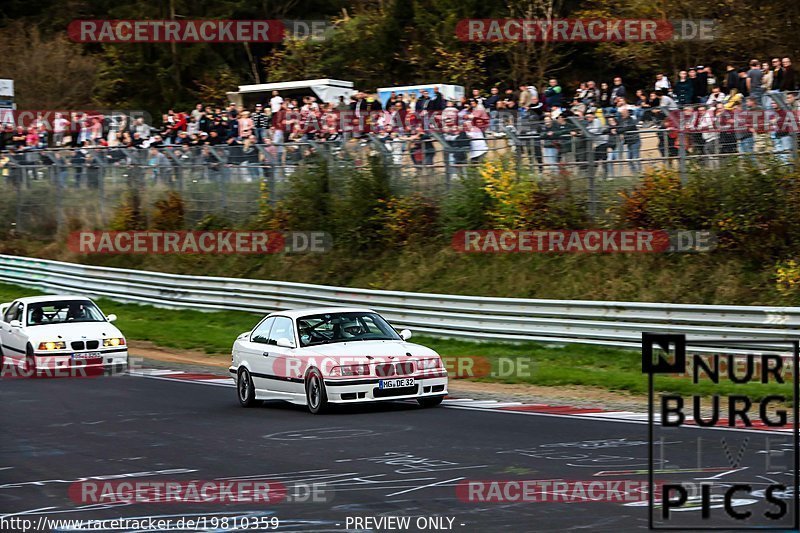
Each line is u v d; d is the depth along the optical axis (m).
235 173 67.12
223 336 54.31
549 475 20.97
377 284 57.69
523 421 28.97
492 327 47.09
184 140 71.38
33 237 78.38
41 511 18.83
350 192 61.94
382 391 31.06
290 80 101.44
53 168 77.06
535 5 85.31
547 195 53.47
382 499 19.06
